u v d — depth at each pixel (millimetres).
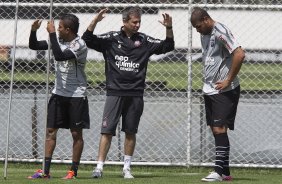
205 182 27344
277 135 33344
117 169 33594
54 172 32125
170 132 34062
